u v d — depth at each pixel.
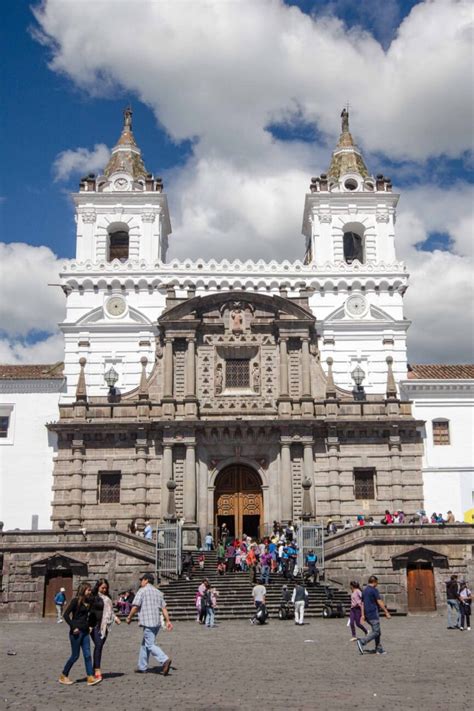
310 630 31.19
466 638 27.92
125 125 63.59
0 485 50.72
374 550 40.81
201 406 52.31
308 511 45.59
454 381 52.78
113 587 40.78
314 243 59.31
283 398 51.84
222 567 41.78
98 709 15.13
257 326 53.72
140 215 58.91
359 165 62.31
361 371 52.91
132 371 53.72
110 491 50.41
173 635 29.67
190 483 49.84
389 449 51.28
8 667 21.16
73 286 55.09
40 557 40.94
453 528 41.47
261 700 16.02
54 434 51.53
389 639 27.69
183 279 55.38
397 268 56.31
